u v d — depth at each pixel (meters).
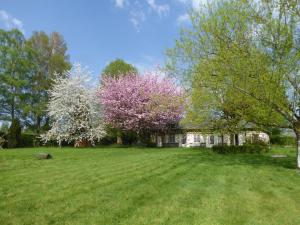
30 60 42.03
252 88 13.56
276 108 13.25
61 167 14.48
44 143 36.09
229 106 16.30
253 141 28.53
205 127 23.45
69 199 8.12
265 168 14.78
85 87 34.91
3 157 19.12
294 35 12.62
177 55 17.02
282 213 7.26
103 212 7.05
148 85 34.03
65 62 45.06
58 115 33.25
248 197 8.70
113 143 42.09
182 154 22.05
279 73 12.37
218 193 9.12
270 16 12.72
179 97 20.48
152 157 19.36
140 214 6.95
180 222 6.45
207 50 14.75
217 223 6.41
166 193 8.95
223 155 22.19
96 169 13.73
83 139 34.88
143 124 34.50
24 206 7.43
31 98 41.38
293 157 21.09
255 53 13.05
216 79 14.40
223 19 13.70
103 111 35.19
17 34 41.56
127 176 11.71
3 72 39.56
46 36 45.62
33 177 11.41
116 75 46.91
